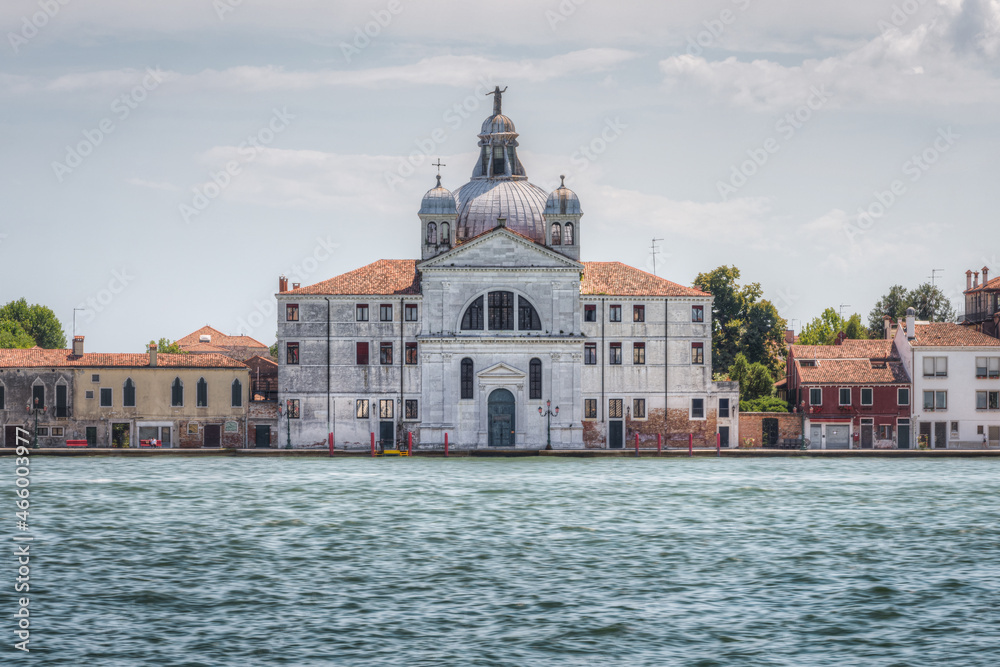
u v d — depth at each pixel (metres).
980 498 69.31
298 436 112.94
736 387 115.94
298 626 37.25
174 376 114.06
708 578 44.53
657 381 115.19
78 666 33.19
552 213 116.12
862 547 51.34
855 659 34.16
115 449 106.25
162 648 34.84
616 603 40.34
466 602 40.41
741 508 64.25
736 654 34.56
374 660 33.84
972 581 44.12
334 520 58.84
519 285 113.94
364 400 113.19
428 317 113.25
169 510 62.41
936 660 34.12
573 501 67.25
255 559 48.00
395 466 94.44
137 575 44.59
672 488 74.69
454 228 115.88
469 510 62.97
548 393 113.94
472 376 113.75
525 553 49.59
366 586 42.88
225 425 114.31
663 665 33.53
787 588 42.84
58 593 41.44
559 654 34.44
